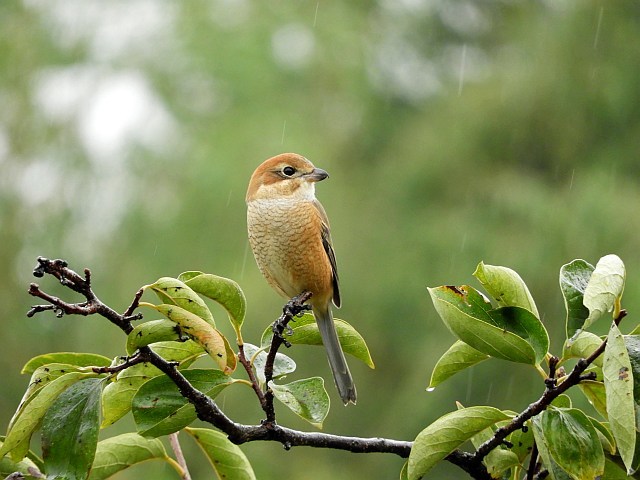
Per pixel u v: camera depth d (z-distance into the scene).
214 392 3.98
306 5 19.45
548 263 14.52
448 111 17.44
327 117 19.22
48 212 16.39
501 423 4.31
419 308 15.06
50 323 15.67
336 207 16.36
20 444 3.66
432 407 13.64
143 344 3.56
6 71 17.31
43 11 17.94
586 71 16.08
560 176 15.95
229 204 15.20
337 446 4.20
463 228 15.45
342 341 4.63
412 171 16.69
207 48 17.38
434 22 22.11
